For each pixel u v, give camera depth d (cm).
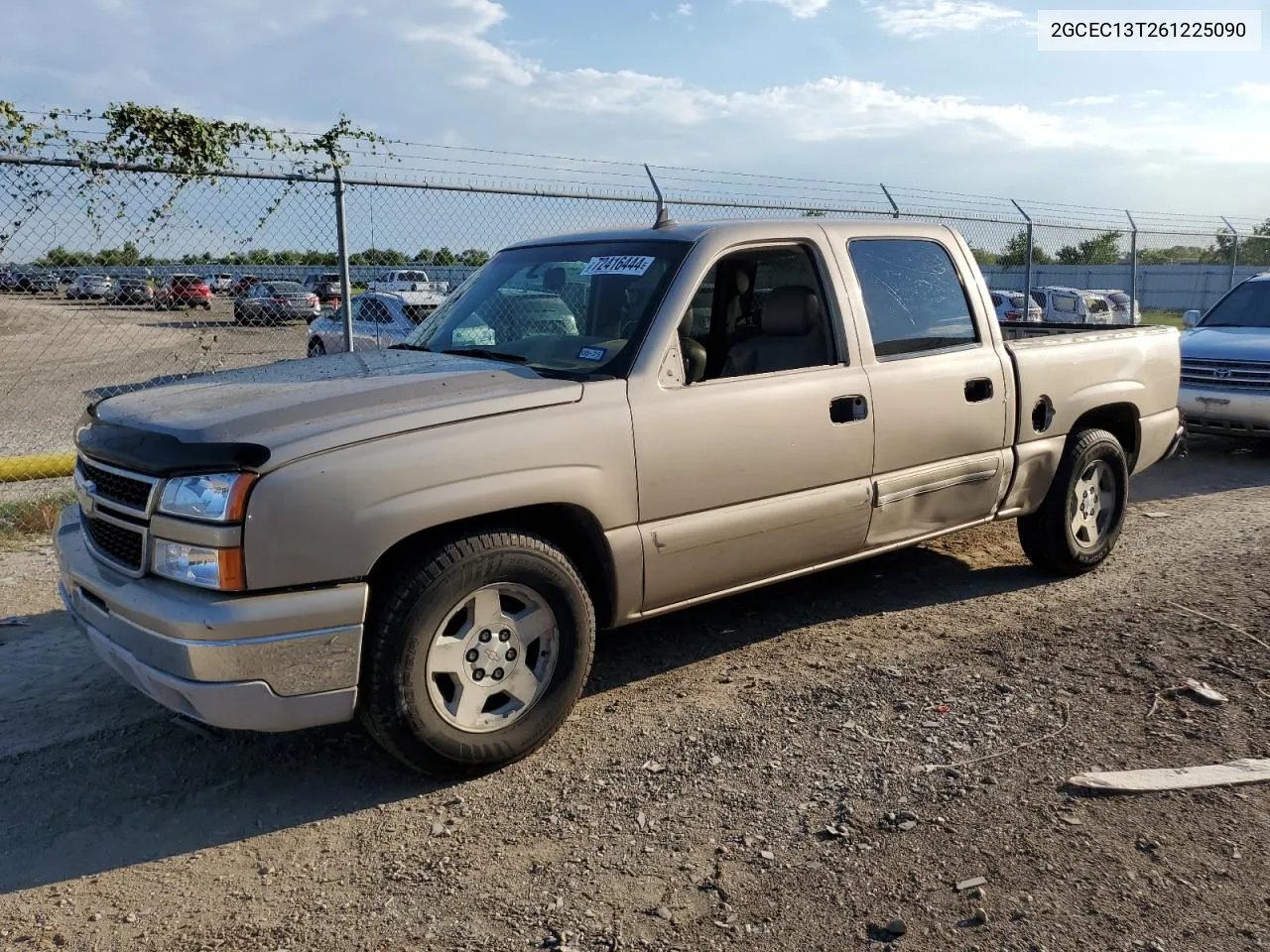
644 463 375
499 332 442
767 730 382
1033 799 328
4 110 680
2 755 374
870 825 315
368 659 323
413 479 320
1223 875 287
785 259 452
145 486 320
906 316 475
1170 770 344
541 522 375
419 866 302
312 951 264
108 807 340
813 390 423
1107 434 560
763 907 276
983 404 491
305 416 326
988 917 269
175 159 729
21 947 267
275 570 302
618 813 327
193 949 266
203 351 841
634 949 261
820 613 513
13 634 492
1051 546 549
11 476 821
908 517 469
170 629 301
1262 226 1822
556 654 361
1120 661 439
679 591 399
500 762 352
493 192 837
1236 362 928
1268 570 573
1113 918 268
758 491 409
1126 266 1720
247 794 348
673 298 396
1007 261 1395
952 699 405
